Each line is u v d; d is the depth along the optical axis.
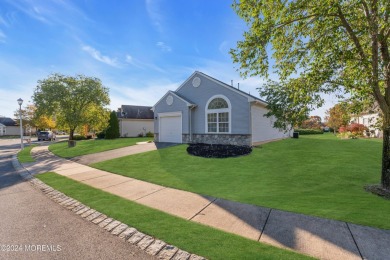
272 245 3.44
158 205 5.43
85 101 23.25
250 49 6.58
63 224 4.49
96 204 5.58
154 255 3.27
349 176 7.82
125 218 4.63
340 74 6.15
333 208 4.88
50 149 20.47
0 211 5.27
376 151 12.45
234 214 4.73
